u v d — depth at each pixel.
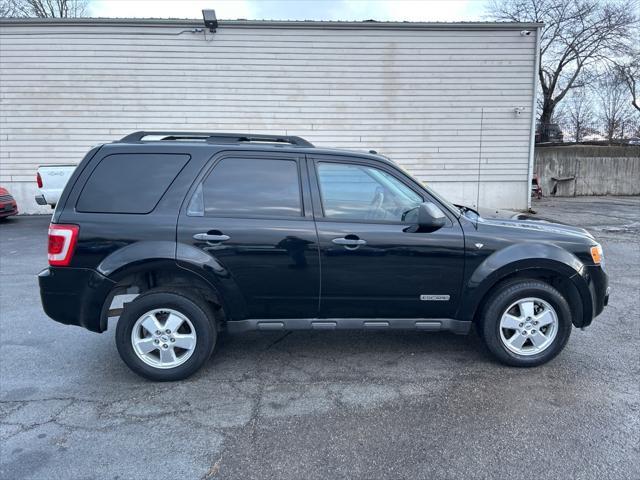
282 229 3.24
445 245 3.30
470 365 3.55
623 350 3.78
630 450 2.47
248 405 2.98
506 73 12.23
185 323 3.30
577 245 3.41
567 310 3.38
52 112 11.90
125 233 3.14
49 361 3.65
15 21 11.41
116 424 2.75
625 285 5.70
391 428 2.70
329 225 3.28
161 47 11.78
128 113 11.98
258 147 3.36
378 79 12.20
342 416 2.84
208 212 3.23
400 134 12.45
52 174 9.41
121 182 3.23
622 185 18.58
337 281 3.30
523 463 2.37
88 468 2.34
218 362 3.64
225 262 3.21
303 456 2.45
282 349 3.90
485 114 12.41
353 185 3.38
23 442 2.56
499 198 12.78
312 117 12.27
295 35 11.93
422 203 3.32
